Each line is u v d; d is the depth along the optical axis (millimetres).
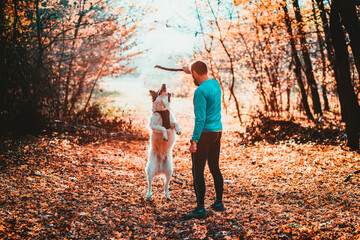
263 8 10680
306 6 11047
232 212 4242
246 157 7898
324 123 11164
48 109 10547
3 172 5285
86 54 12180
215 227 3758
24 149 6879
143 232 3670
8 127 8242
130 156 8148
